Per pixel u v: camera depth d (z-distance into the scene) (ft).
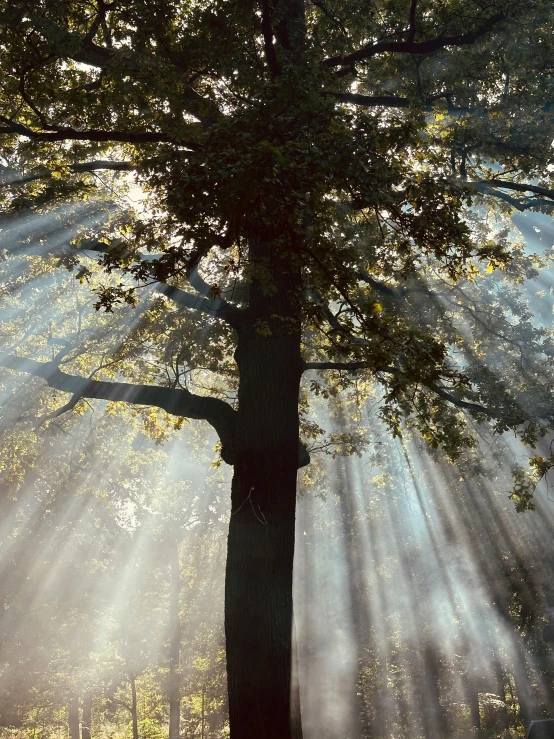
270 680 42.47
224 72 43.21
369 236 46.85
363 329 39.55
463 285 65.51
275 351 46.32
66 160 48.70
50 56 41.88
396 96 52.85
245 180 33.24
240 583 43.73
